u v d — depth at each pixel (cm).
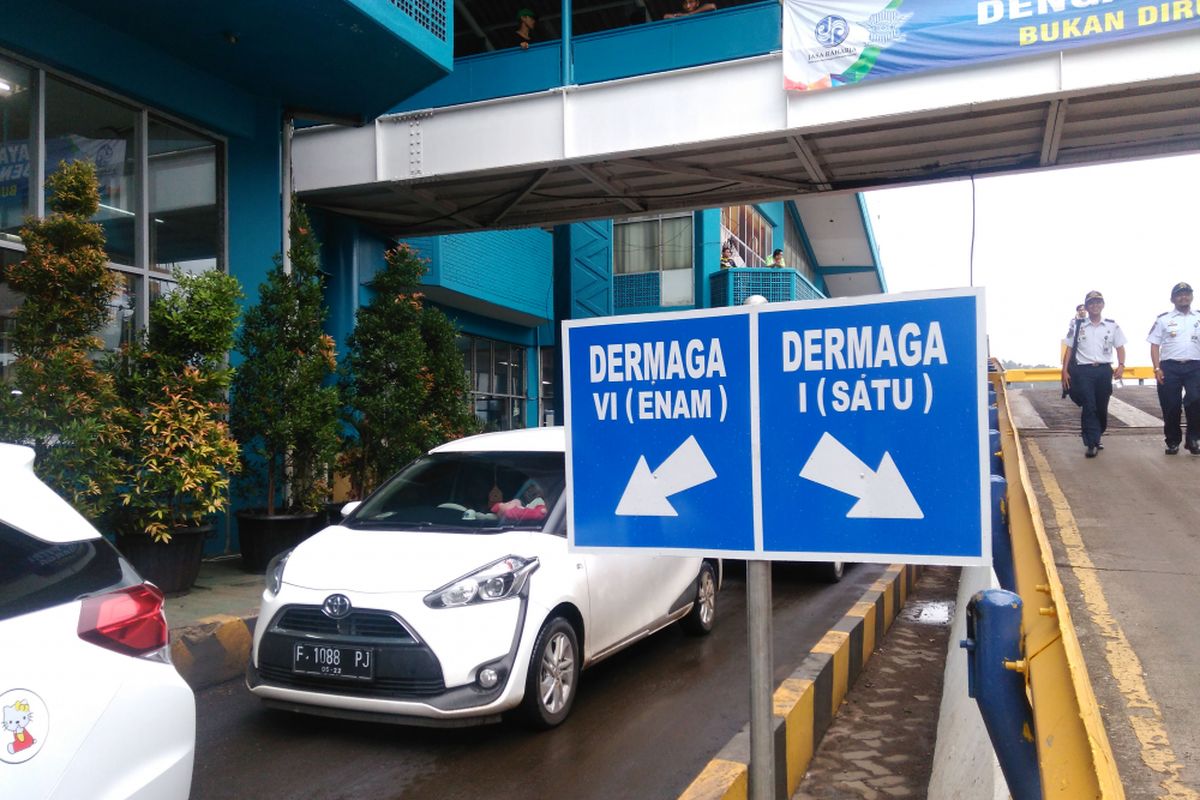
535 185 1224
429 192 1283
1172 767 300
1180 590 530
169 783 273
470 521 580
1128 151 1148
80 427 659
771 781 219
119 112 915
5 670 238
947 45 970
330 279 1360
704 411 223
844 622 634
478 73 1252
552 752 486
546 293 1997
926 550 200
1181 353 1059
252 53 944
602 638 578
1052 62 941
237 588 806
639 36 1205
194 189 1005
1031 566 320
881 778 445
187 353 791
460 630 478
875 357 206
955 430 199
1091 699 189
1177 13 896
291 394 892
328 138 1230
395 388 1044
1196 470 962
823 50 1013
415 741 502
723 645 716
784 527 213
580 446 236
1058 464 1038
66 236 691
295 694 490
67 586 267
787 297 2080
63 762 243
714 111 1071
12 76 807
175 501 763
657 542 227
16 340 689
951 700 477
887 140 1108
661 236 2291
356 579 499
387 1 892
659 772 459
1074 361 1083
